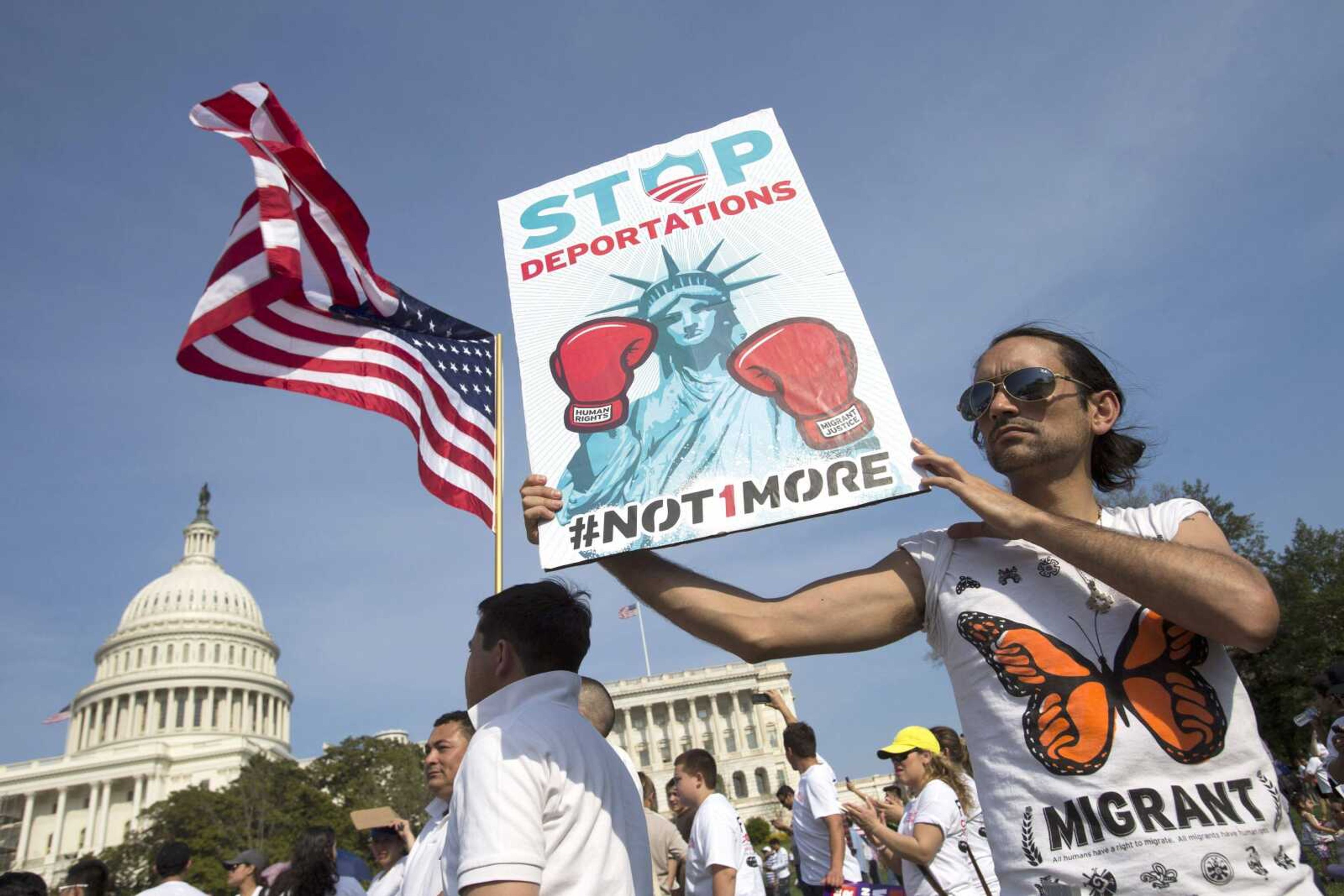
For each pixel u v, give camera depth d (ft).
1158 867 5.74
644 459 8.98
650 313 9.80
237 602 367.66
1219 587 5.72
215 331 19.17
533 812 7.43
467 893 7.00
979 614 6.95
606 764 8.71
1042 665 6.56
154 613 349.41
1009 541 7.24
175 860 23.94
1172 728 6.11
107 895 23.02
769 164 10.34
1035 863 6.12
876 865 57.11
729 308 9.52
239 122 19.99
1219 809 5.85
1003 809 6.41
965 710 6.97
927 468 7.82
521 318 10.32
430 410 22.29
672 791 24.80
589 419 9.40
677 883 23.61
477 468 22.48
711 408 9.00
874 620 7.66
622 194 10.77
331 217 21.45
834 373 8.74
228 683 331.77
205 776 294.46
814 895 22.39
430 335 23.45
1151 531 7.06
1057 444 7.43
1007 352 7.84
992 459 7.75
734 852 18.13
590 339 9.87
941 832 16.12
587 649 9.91
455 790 7.93
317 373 21.56
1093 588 6.74
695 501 8.59
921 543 7.82
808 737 22.94
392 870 19.49
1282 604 114.21
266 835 189.06
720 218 10.16
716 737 310.45
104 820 287.07
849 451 8.27
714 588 8.28
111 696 322.96
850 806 15.94
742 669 319.47
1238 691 6.31
